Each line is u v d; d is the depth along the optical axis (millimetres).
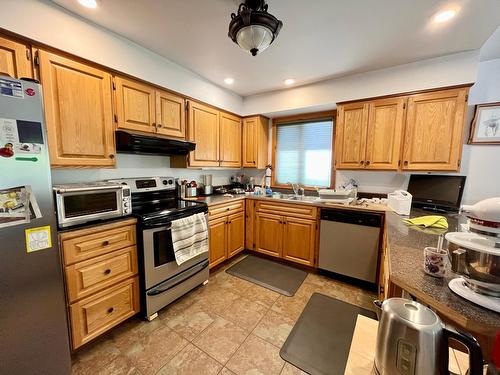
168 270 1905
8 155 1006
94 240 1479
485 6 1400
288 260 2777
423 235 1350
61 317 1229
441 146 2088
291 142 3371
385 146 2338
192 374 1338
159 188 2324
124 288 1671
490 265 645
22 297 1086
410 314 542
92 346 1532
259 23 1267
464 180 2092
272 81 2725
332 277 2523
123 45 1828
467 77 1967
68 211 1417
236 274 2559
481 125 2195
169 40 1880
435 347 492
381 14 1502
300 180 3326
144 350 1503
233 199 2785
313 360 1445
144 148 1956
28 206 1069
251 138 3314
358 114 2471
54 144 1466
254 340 1603
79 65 1569
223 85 2867
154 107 2107
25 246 1074
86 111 1623
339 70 2381
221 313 1890
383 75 2314
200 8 1478
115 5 1450
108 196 1622
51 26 1425
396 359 523
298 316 1860
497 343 469
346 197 2432
